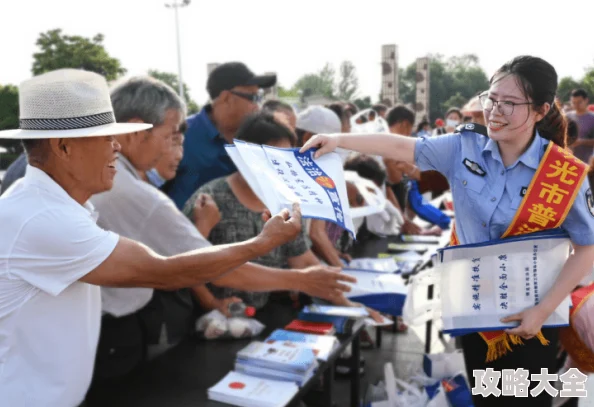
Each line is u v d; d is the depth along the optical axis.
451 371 2.33
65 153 1.11
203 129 2.71
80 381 1.23
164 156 1.67
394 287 2.30
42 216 1.08
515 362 1.63
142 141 1.59
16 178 1.77
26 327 1.11
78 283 1.16
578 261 1.52
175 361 1.68
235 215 2.02
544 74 1.38
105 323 1.60
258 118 1.96
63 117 1.09
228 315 1.90
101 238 1.11
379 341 3.33
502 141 1.47
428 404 2.11
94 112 1.12
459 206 1.62
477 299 1.60
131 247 1.14
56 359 1.15
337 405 2.43
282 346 1.68
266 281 1.81
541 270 1.54
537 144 1.49
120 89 1.61
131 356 1.63
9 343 1.12
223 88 2.63
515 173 1.51
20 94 1.12
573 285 1.51
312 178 1.45
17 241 1.07
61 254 1.08
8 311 1.10
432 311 2.20
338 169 1.56
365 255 3.17
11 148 2.09
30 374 1.14
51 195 1.10
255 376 1.56
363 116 4.64
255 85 2.68
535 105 1.40
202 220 1.90
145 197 1.56
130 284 1.15
